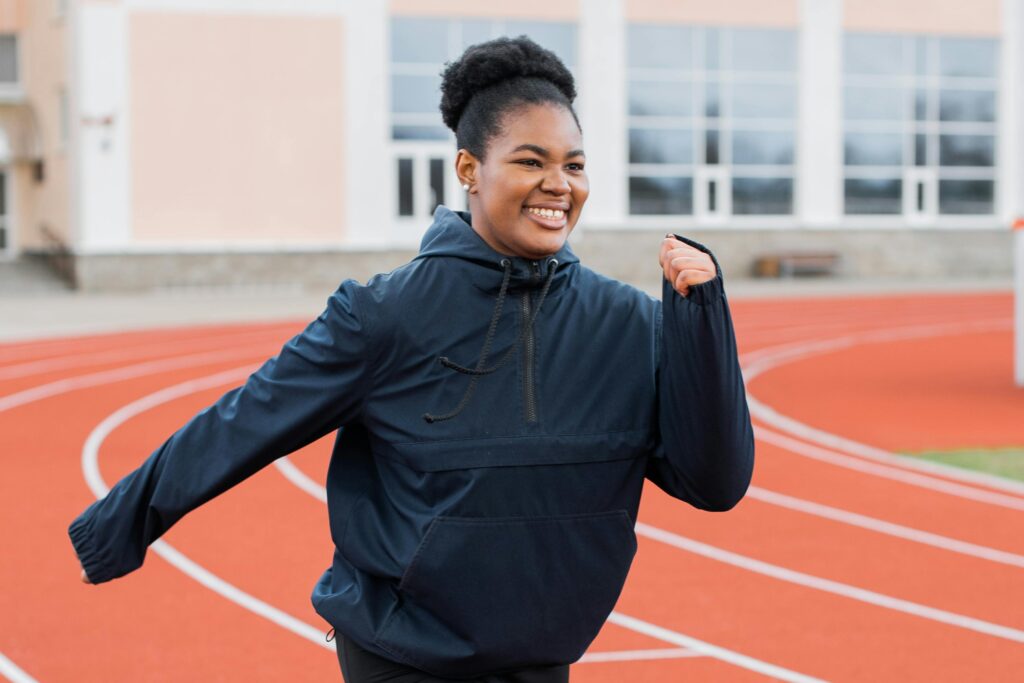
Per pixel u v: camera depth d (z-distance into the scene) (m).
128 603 6.00
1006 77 33.09
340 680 5.00
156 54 28.22
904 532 7.38
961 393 13.38
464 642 2.31
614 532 2.37
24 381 14.45
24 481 9.00
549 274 2.34
